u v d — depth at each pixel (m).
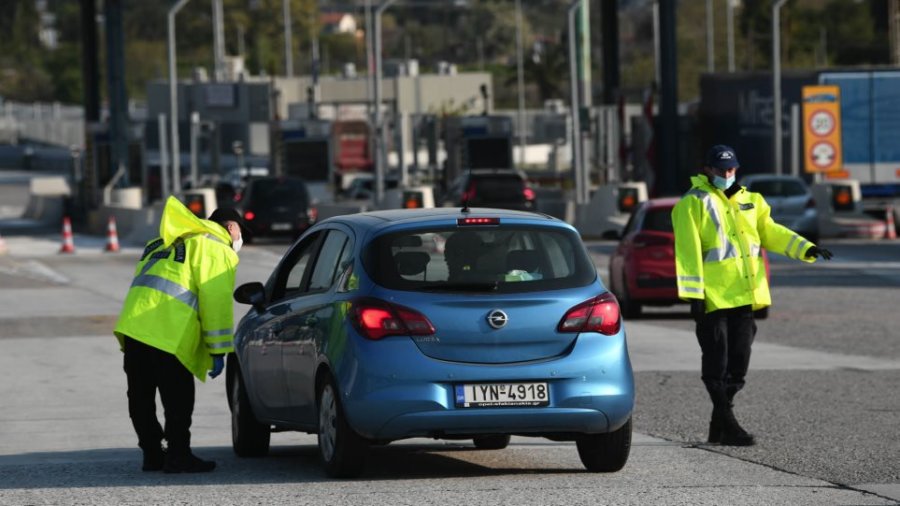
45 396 51.75
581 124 169.75
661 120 159.25
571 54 159.12
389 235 31.86
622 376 31.81
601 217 151.62
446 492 29.83
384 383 30.88
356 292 31.59
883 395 47.69
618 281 77.38
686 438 39.34
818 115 155.50
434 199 170.62
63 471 34.53
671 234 74.19
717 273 37.16
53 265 119.12
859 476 32.16
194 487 31.36
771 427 40.88
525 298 31.39
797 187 129.88
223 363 33.69
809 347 62.00
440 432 31.12
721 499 28.66
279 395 35.28
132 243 153.75
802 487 30.17
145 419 34.34
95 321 76.81
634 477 32.12
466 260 31.67
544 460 35.81
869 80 155.88
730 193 37.25
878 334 66.44
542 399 31.27
